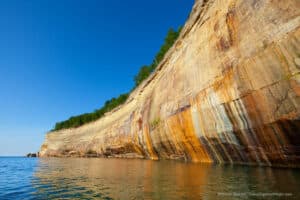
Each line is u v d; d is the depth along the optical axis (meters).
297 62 9.45
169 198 6.86
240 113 13.00
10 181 13.44
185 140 20.00
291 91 9.77
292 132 10.27
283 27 10.10
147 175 12.64
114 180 11.48
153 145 27.09
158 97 26.31
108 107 54.94
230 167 13.69
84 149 51.38
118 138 37.97
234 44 13.67
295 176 9.10
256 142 12.53
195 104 17.59
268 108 11.03
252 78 11.83
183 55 22.39
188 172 12.70
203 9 19.48
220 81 14.62
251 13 12.26
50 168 22.92
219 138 15.38
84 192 8.74
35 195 8.70
